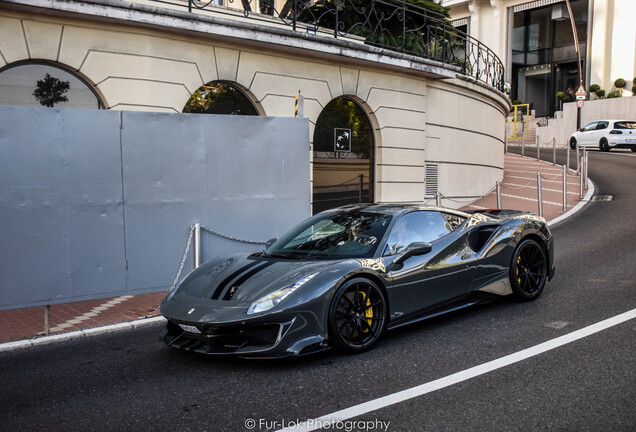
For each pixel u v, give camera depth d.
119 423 3.43
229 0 10.54
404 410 3.45
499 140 18.91
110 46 8.48
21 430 3.38
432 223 5.52
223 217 8.00
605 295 6.20
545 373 3.98
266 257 5.23
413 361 4.36
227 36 9.27
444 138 14.58
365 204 5.98
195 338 4.38
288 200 8.51
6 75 7.85
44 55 7.94
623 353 4.32
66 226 6.91
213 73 9.60
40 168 6.75
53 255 6.84
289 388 3.89
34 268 6.74
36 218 6.74
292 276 4.48
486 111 17.00
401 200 13.07
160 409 3.62
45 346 5.25
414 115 13.27
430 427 3.20
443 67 13.19
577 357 4.29
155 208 7.47
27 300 6.71
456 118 15.05
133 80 8.71
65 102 8.34
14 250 6.63
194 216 7.77
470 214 5.98
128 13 8.18
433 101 14.08
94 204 7.06
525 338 4.81
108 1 7.95
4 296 6.58
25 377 4.38
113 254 7.21
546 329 5.05
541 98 36.81
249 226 8.21
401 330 5.26
